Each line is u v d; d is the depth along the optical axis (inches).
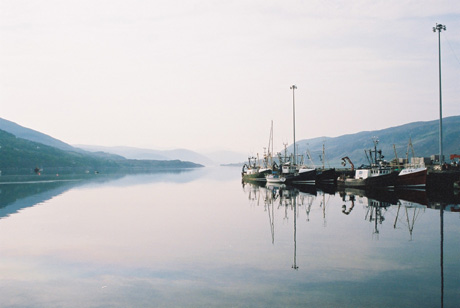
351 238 1268.5
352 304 681.6
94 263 980.6
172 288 781.3
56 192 3444.9
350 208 2122.3
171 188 4158.5
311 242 1207.6
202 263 965.2
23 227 1547.7
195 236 1328.7
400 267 908.6
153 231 1439.5
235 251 1093.1
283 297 718.5
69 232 1428.4
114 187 4279.0
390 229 1433.3
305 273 866.8
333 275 850.1
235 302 698.2
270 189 3941.9
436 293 732.0
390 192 3248.0
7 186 4261.8
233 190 3804.1
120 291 770.2
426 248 1109.7
